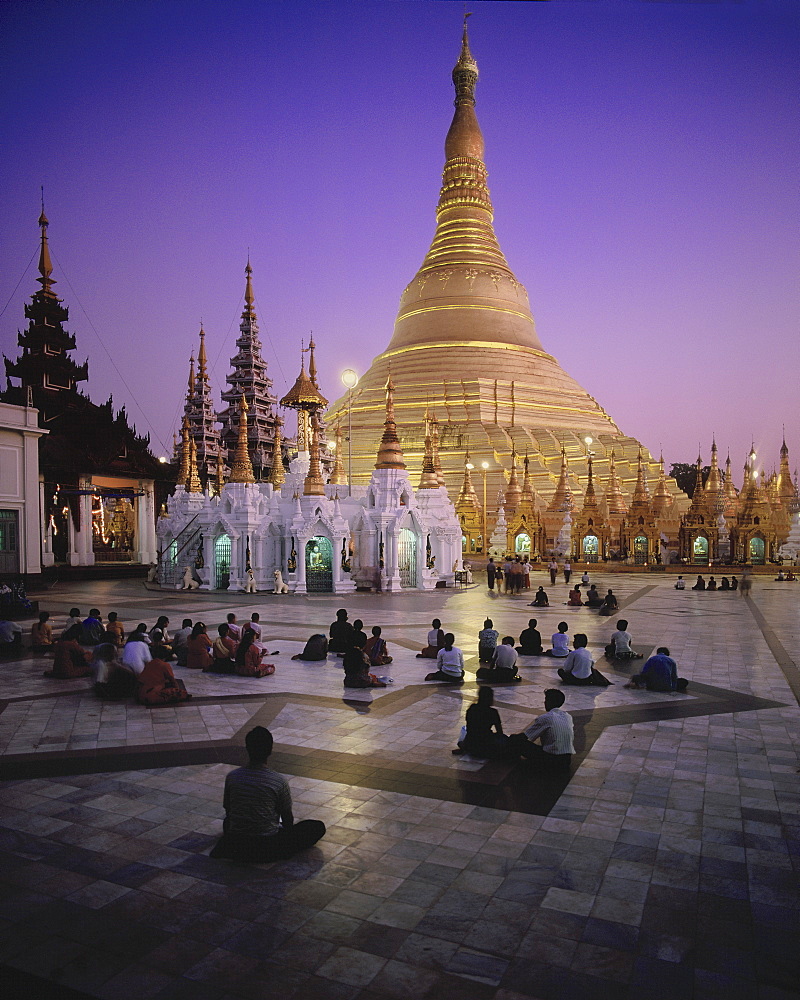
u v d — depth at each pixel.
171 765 11.40
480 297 101.94
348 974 6.14
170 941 6.61
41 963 6.29
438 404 91.81
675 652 21.88
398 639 24.20
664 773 11.04
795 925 6.91
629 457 91.56
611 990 5.95
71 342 61.84
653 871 7.95
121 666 15.81
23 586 34.59
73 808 9.67
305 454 54.28
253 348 80.06
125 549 73.31
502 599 39.62
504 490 81.81
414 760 11.58
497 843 8.61
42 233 61.66
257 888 7.55
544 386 97.88
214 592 43.28
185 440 55.69
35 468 42.94
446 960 6.34
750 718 14.16
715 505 75.50
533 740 11.27
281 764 11.38
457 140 108.19
